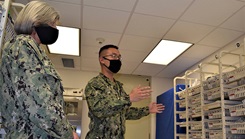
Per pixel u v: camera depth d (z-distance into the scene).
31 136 1.01
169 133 4.27
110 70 2.05
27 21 1.18
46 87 1.03
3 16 1.49
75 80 5.51
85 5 2.89
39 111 0.97
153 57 4.60
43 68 1.07
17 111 1.03
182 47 4.05
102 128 1.79
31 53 1.07
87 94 1.78
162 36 3.66
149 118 5.65
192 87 3.27
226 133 2.42
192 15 3.01
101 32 3.61
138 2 2.78
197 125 3.05
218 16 3.01
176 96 3.95
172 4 2.79
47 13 1.23
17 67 1.04
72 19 3.22
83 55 4.66
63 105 1.18
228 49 3.81
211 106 2.70
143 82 5.84
